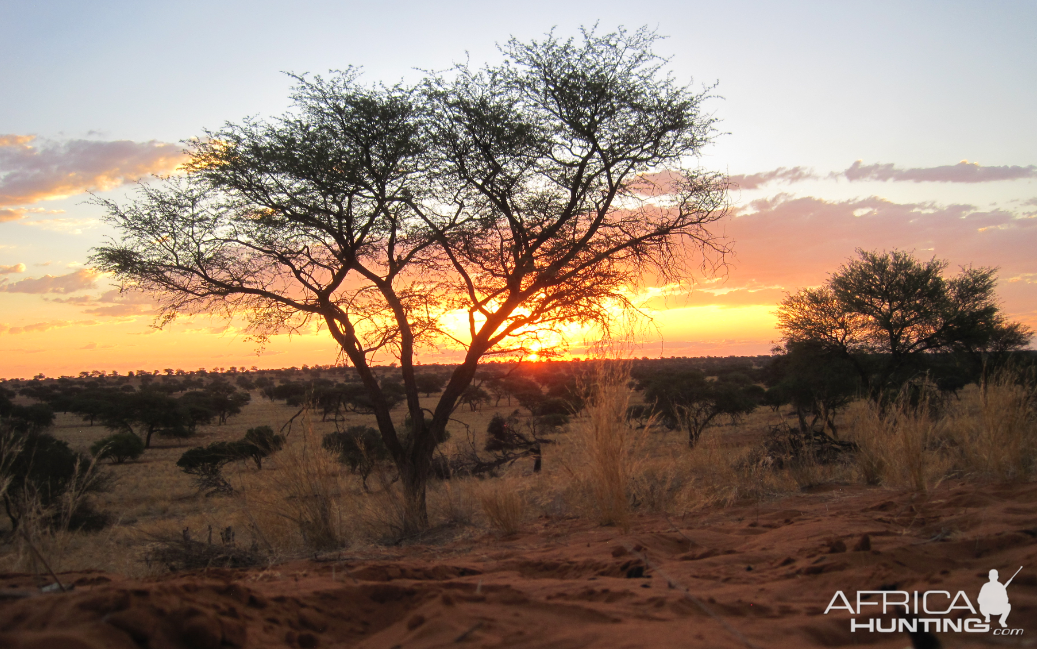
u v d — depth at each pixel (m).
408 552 6.44
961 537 4.34
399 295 11.24
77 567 6.12
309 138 10.31
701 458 10.23
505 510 7.42
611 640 2.47
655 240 10.91
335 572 4.71
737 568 4.18
